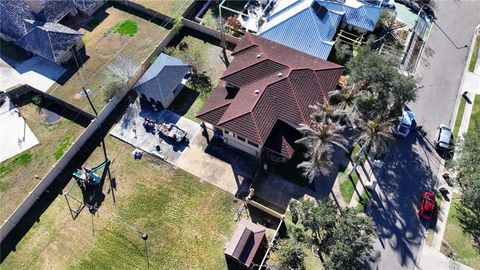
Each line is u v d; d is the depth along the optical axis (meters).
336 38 59.44
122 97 56.56
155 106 55.28
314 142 44.78
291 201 44.44
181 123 54.16
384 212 46.66
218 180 49.56
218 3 66.81
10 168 51.44
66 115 55.81
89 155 52.19
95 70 59.28
